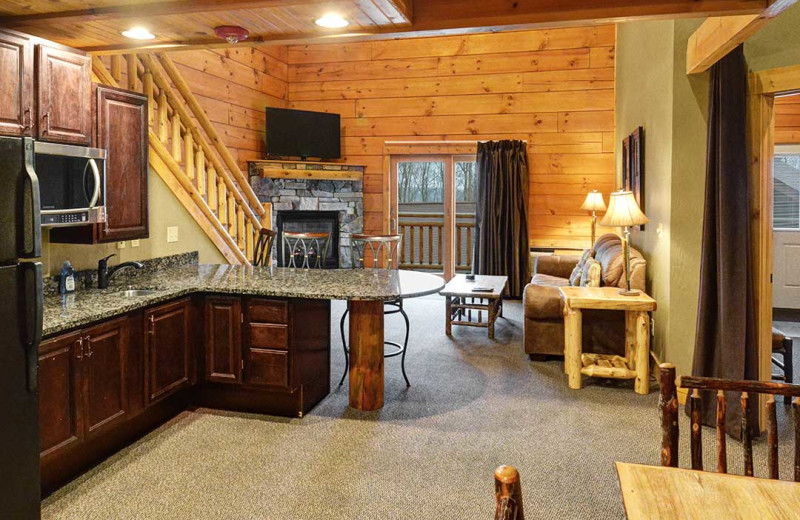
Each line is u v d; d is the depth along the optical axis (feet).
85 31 9.65
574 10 8.75
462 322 18.22
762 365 10.92
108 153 10.61
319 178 24.47
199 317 11.52
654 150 14.32
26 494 6.75
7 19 9.01
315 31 9.61
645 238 15.53
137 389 9.86
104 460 9.44
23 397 6.66
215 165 16.38
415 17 9.37
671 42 12.32
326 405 12.07
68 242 10.43
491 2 9.02
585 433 10.62
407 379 13.57
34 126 8.90
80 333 8.55
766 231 10.68
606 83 23.62
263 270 13.83
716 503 3.93
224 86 21.99
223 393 11.76
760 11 8.09
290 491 8.44
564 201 24.25
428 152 25.38
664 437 4.82
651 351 14.69
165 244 13.99
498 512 2.75
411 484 8.67
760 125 10.51
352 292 10.59
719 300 10.56
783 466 9.29
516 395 12.71
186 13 8.64
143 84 13.76
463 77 24.91
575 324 13.07
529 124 24.40
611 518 7.80
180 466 9.24
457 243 27.89
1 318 6.39
